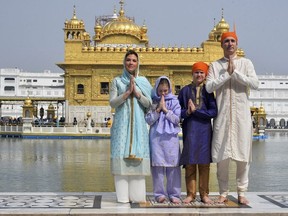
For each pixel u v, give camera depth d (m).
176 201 8.13
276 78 96.81
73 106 48.38
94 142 34.00
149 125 8.46
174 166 8.20
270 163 18.77
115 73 48.38
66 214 7.14
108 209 7.50
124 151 8.05
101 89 48.41
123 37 52.22
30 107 40.81
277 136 55.16
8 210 7.40
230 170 15.96
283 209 7.50
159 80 8.35
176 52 48.72
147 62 48.50
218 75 8.21
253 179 13.79
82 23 50.81
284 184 12.77
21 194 9.04
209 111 8.06
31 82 94.56
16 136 41.50
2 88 92.75
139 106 8.23
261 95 96.75
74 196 8.79
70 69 48.34
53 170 15.73
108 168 16.34
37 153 23.00
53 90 93.19
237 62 8.24
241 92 8.05
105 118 47.66
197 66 8.30
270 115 96.25
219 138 8.01
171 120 8.17
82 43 48.62
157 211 7.34
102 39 52.25
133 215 7.17
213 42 48.81
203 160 8.04
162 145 8.19
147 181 13.30
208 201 8.10
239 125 7.98
